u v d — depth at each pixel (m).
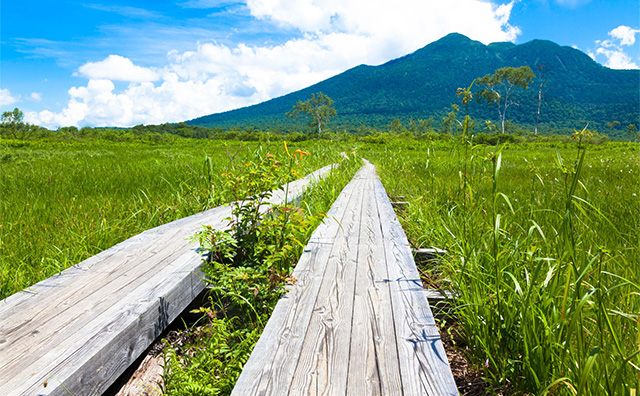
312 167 9.02
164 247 2.80
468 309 2.10
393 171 9.59
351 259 2.69
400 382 1.34
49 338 1.58
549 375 1.61
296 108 114.38
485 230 3.02
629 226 2.93
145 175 6.82
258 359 1.48
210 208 4.56
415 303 1.97
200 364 1.77
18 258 2.70
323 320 1.79
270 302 2.22
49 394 1.27
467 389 1.77
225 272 2.33
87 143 30.91
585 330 1.66
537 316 1.74
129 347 1.71
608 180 6.07
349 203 5.12
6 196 4.75
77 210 3.89
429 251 3.25
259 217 2.89
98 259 2.53
